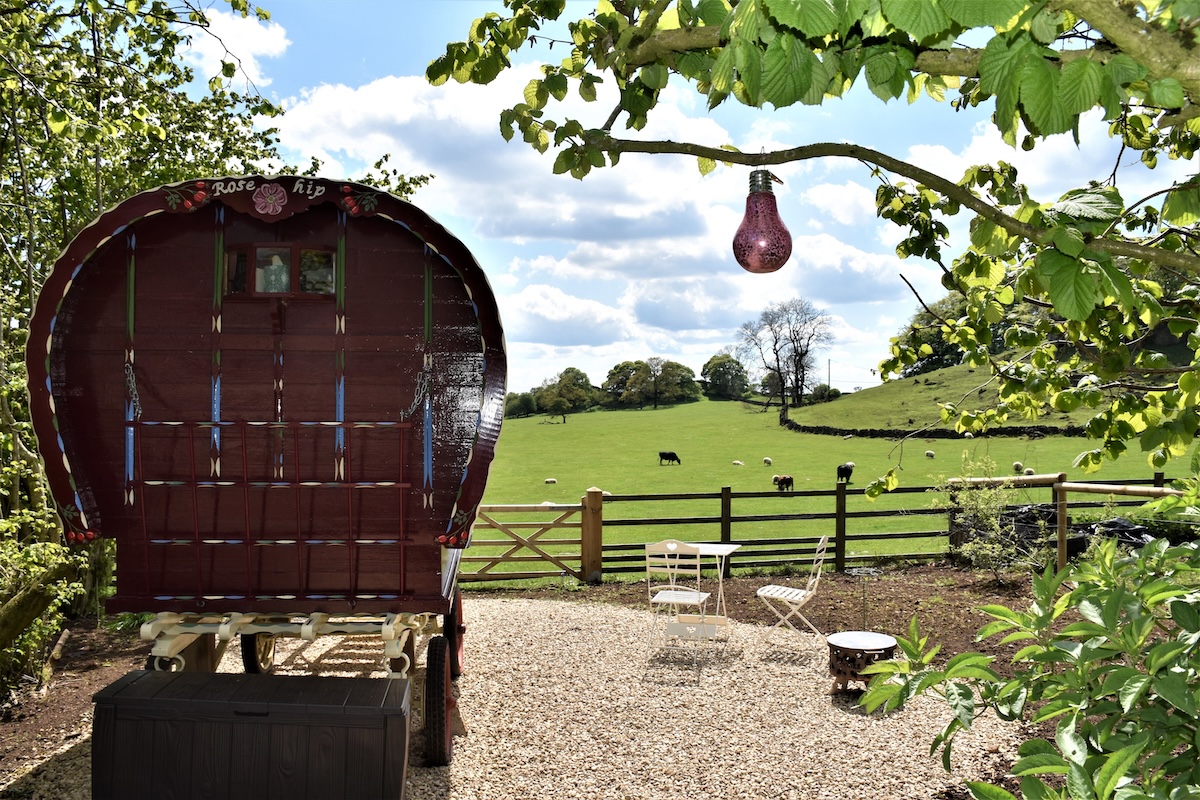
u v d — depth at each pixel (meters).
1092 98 1.59
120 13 7.63
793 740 6.39
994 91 1.66
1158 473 14.27
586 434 78.25
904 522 20.64
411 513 4.54
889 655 7.38
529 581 13.30
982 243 3.26
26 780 5.64
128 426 4.45
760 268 3.02
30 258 7.41
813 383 88.56
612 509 29.45
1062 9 1.65
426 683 5.84
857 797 5.44
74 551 7.64
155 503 4.50
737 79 2.12
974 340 4.05
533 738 6.46
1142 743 1.87
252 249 4.44
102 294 4.41
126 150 9.39
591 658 8.59
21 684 7.47
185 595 4.55
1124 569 2.79
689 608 10.90
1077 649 2.45
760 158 2.55
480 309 4.44
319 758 4.17
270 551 4.55
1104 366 3.56
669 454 53.84
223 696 4.24
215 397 4.46
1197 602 2.48
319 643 8.68
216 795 4.17
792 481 38.91
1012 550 11.62
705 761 6.04
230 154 11.52
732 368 113.00
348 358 4.48
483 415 4.48
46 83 6.57
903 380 77.69
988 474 12.54
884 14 1.53
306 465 4.51
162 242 4.42
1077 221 2.07
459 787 5.61
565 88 2.97
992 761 5.84
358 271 4.47
